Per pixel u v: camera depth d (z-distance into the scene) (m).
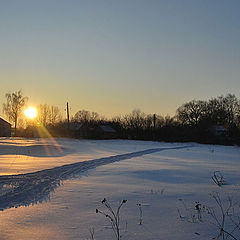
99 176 13.34
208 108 81.25
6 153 28.44
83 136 68.81
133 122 76.19
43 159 23.17
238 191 9.74
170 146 47.22
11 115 68.75
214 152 35.41
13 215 6.91
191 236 5.51
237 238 5.38
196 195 9.09
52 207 7.66
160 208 7.53
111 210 6.75
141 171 14.98
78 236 5.50
